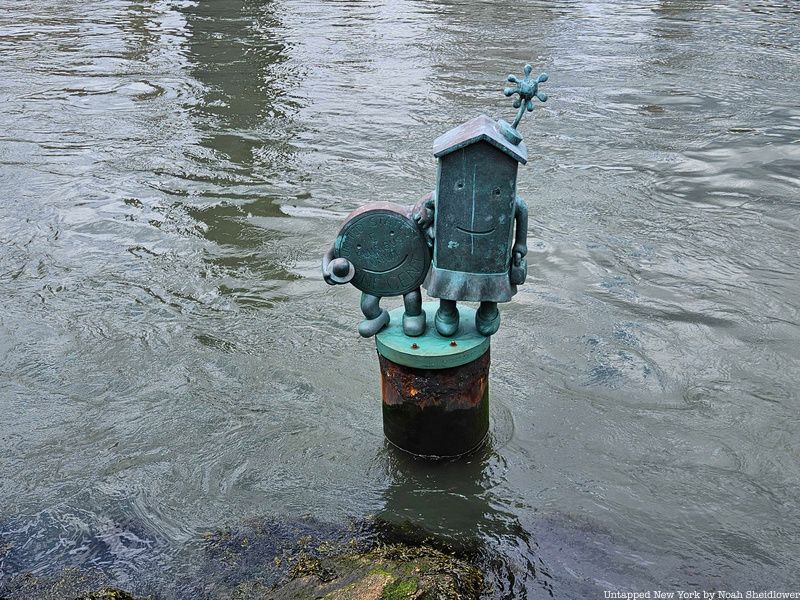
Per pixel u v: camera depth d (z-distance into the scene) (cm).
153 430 476
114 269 679
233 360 545
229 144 982
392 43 1497
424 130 1022
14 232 754
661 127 1023
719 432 467
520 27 1630
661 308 607
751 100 1127
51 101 1165
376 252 399
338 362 543
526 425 474
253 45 1495
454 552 381
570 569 372
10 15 1794
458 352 404
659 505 412
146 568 374
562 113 1083
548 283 646
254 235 736
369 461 446
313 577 360
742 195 814
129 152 959
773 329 576
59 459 452
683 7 1831
